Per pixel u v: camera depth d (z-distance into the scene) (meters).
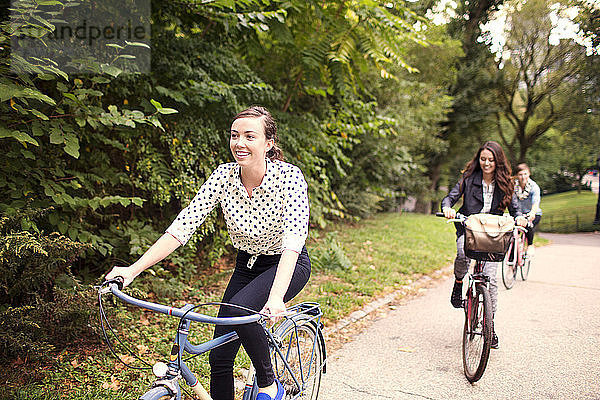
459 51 16.80
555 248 13.05
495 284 4.16
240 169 2.43
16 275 3.65
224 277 6.27
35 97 3.40
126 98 5.05
